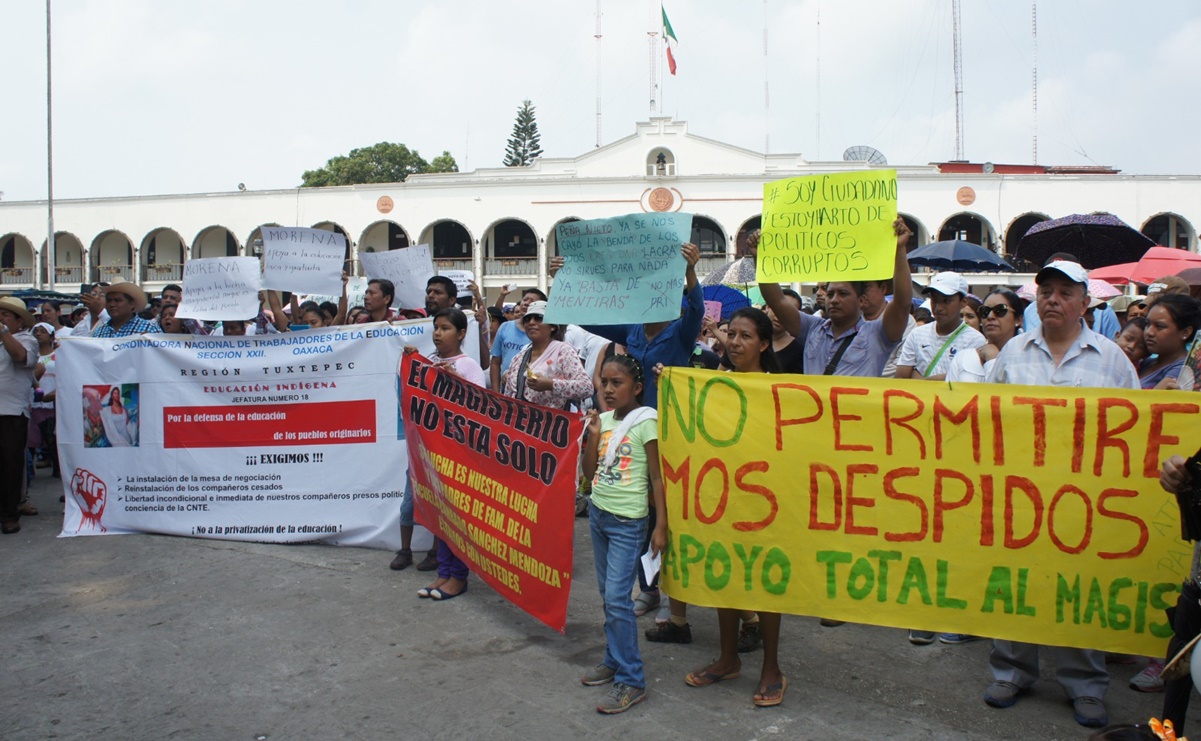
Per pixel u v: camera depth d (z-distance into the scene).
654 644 4.89
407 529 6.17
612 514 4.22
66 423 7.22
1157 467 3.80
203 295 7.44
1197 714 4.04
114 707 4.07
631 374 4.29
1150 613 3.81
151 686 4.29
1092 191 36.50
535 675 4.41
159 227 40.66
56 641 4.88
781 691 4.10
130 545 6.82
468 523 5.19
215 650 4.73
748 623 4.81
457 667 4.50
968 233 40.03
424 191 39.56
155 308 9.81
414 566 6.26
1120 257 10.45
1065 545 3.89
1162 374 4.89
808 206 4.82
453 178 39.66
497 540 4.96
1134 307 7.19
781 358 5.59
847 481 4.07
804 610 4.10
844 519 4.08
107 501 7.18
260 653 4.69
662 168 39.47
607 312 5.11
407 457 6.42
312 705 4.08
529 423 4.79
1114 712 4.03
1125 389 3.85
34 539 7.07
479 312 8.33
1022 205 36.84
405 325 6.70
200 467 7.00
